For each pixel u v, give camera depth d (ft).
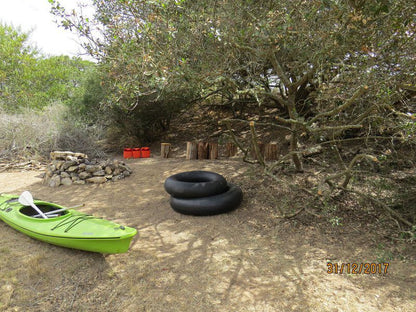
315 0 11.46
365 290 10.16
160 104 35.50
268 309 9.34
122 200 19.65
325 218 15.84
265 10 14.32
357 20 11.80
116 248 11.65
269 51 14.61
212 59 15.66
